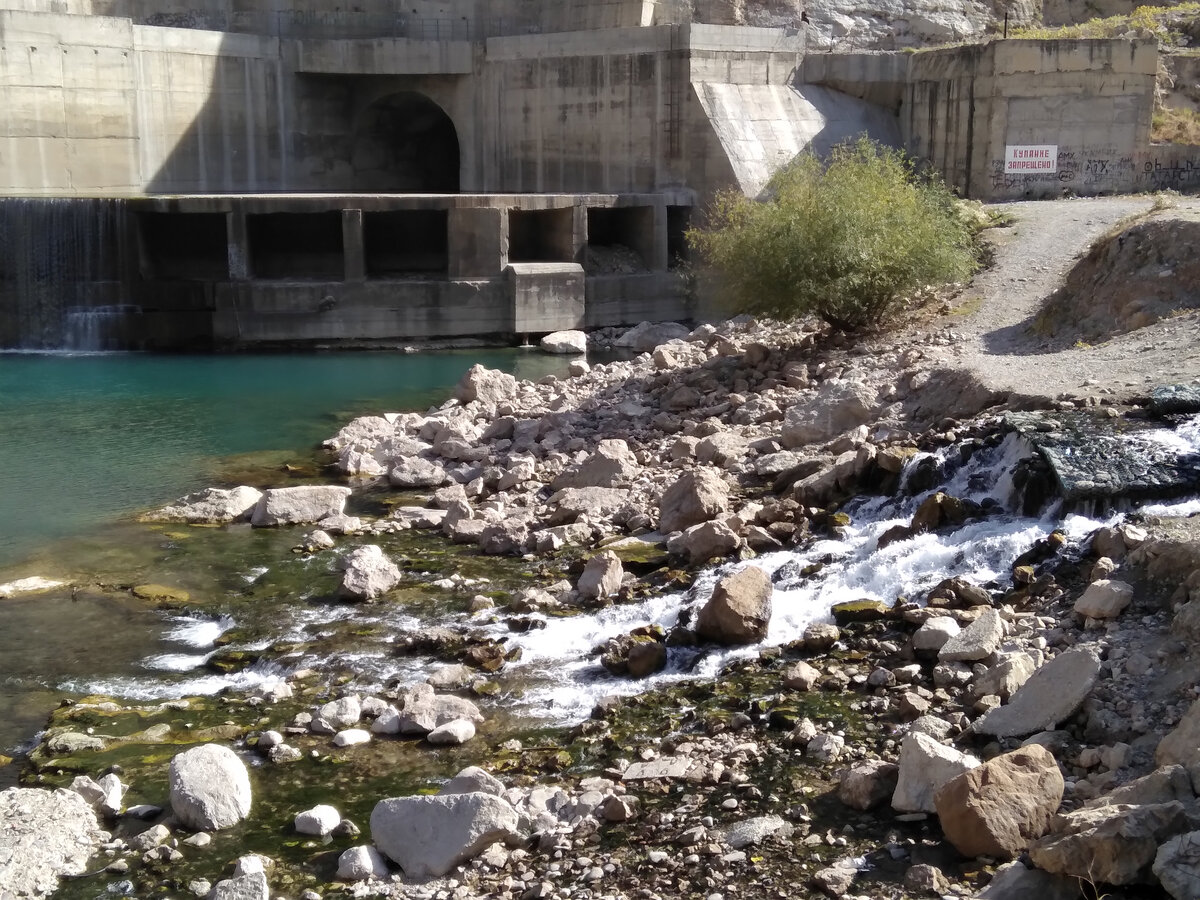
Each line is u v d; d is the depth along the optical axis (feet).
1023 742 36.55
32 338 121.08
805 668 43.16
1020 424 56.18
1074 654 37.88
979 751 36.76
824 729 39.78
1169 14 165.27
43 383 105.29
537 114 149.89
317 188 157.28
